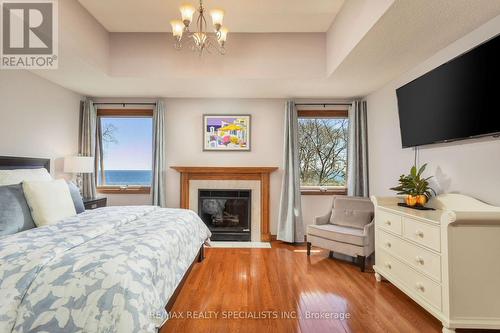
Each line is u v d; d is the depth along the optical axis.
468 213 1.75
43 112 3.42
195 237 2.63
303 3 2.77
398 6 1.86
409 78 3.08
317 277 2.82
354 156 4.18
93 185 4.15
